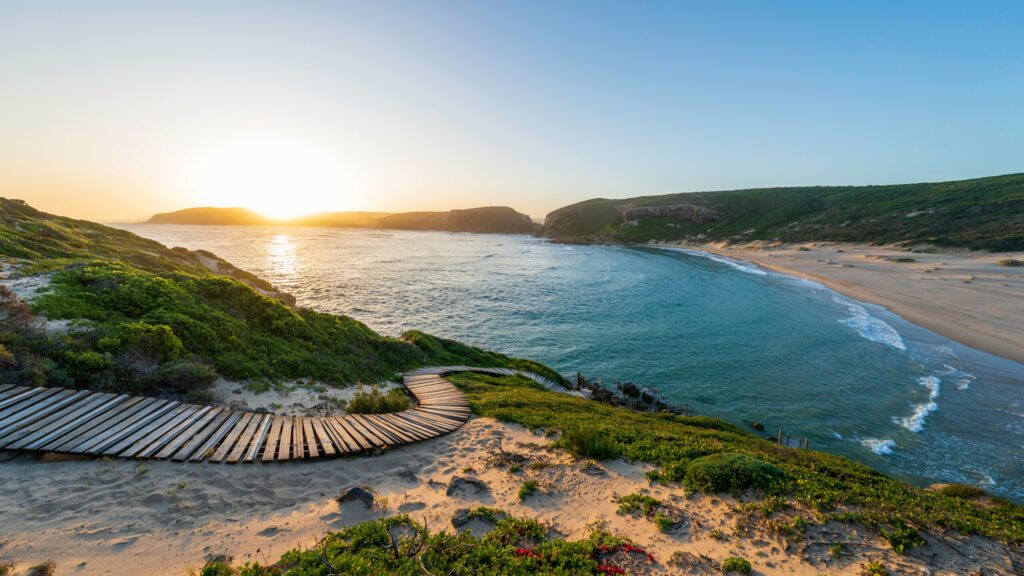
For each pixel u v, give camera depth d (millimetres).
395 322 42688
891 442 20141
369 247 136500
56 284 15719
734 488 8078
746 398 26000
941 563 5934
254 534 6141
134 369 11570
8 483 6551
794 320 43875
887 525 6801
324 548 5633
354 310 46562
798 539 6508
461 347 26984
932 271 63531
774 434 21469
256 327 18188
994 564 5918
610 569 5691
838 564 5965
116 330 13094
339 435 10156
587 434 10438
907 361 31000
